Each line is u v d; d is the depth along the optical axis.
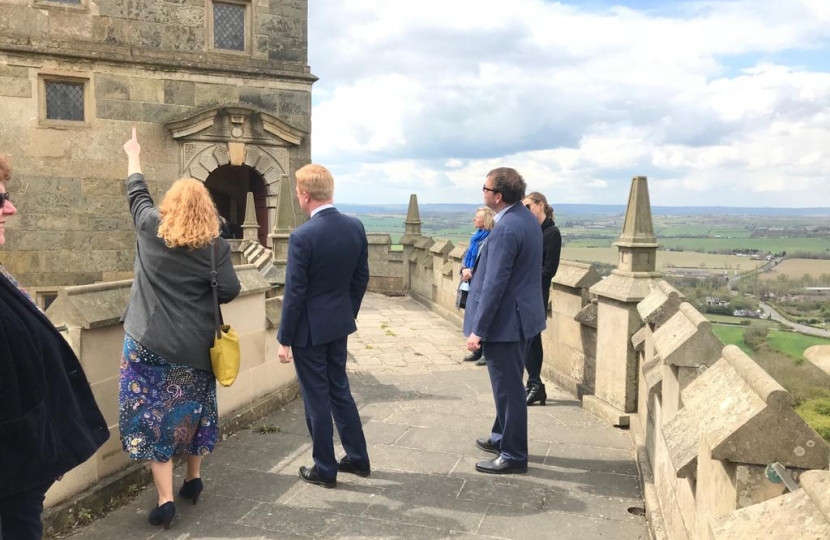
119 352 4.54
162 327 3.92
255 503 4.40
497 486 4.70
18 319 2.29
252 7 16.31
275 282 7.73
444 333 11.78
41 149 14.52
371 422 6.23
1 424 2.23
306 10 16.84
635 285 6.04
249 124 16.25
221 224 4.44
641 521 4.17
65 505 3.98
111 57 14.83
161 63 15.33
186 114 15.66
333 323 4.62
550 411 6.62
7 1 14.14
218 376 4.08
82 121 14.92
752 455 2.22
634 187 6.15
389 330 12.06
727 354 2.81
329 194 4.72
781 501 1.74
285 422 6.20
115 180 15.16
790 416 2.20
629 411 6.10
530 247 4.89
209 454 5.30
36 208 14.55
